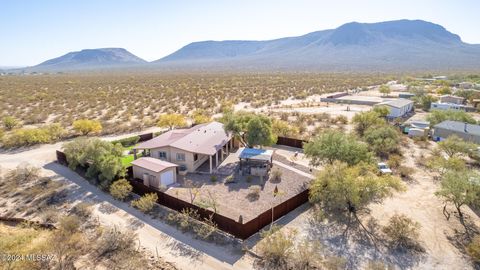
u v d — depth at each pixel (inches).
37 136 1494.8
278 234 653.3
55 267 605.3
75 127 1642.5
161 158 1162.0
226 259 623.8
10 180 1048.8
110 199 906.7
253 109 2507.4
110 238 695.1
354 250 646.5
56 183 1012.5
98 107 2394.2
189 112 2325.3
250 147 1259.8
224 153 1323.8
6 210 853.2
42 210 843.4
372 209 816.3
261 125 1189.1
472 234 694.5
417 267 592.1
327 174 820.0
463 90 3006.9
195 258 629.3
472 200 721.6
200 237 702.5
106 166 957.2
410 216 778.2
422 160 1179.3
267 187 976.3
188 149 1097.4
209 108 2493.8
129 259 629.0
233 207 844.0
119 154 1099.9
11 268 556.1
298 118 2033.7
